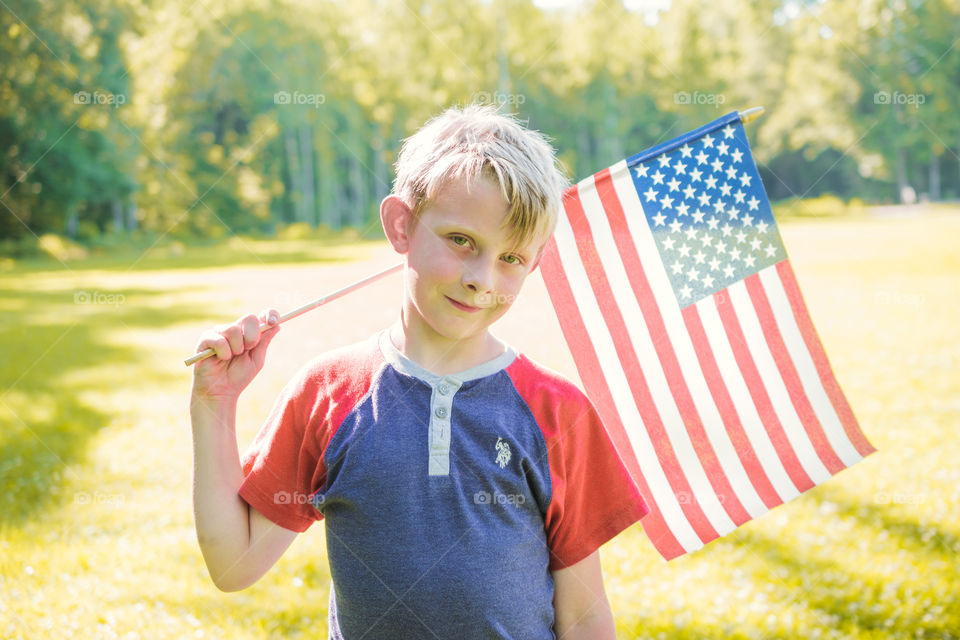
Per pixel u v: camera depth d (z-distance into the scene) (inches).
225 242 1370.6
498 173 55.3
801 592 148.8
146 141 1391.5
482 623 56.1
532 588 58.9
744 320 94.0
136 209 1362.0
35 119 1219.2
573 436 61.2
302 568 156.9
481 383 59.5
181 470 216.8
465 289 56.4
